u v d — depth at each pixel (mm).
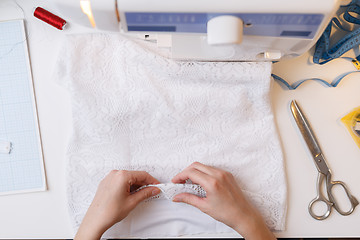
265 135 621
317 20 397
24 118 609
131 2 379
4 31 604
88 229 559
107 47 605
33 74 611
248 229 564
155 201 615
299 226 626
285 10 379
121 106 598
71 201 608
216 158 622
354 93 635
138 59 592
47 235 617
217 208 563
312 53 632
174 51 532
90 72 598
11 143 607
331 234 625
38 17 596
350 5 608
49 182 615
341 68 637
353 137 618
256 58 538
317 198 618
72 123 602
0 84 605
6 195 609
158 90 594
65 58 598
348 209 627
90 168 607
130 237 617
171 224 620
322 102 635
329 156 631
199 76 587
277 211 619
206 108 607
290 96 636
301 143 632
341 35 637
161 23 409
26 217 613
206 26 411
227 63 573
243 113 616
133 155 617
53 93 614
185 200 580
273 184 620
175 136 620
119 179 562
